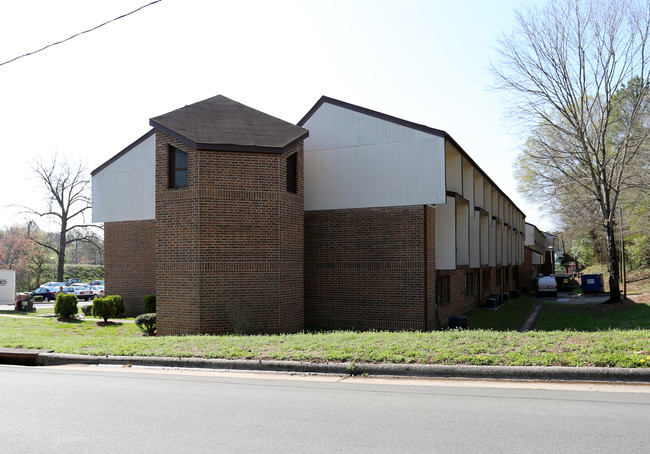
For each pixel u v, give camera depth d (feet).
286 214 58.90
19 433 18.97
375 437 17.85
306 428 19.10
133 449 16.99
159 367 34.96
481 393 24.63
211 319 54.75
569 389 24.97
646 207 123.13
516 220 147.84
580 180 95.76
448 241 67.62
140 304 82.17
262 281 56.54
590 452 15.94
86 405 23.26
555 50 85.71
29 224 216.95
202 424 19.84
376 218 65.41
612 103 95.40
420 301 62.59
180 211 56.13
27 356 39.75
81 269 266.77
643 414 20.12
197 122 60.59
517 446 16.61
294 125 65.67
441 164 62.34
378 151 65.77
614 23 81.87
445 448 16.56
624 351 28.96
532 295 142.61
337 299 67.15
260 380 29.40
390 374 29.78
